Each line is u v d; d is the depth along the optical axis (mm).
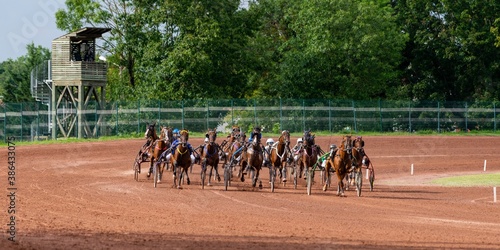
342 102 76250
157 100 72062
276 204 30328
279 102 74438
